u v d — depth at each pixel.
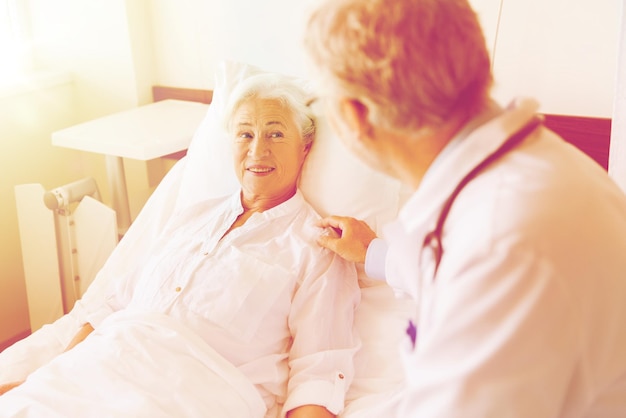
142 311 1.35
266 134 1.44
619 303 0.61
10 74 2.33
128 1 2.20
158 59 2.34
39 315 2.07
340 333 1.37
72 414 1.15
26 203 1.93
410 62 0.59
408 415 0.64
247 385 1.23
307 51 0.66
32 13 2.38
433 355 0.61
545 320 0.56
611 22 1.53
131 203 2.47
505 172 0.61
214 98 1.73
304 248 1.41
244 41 2.14
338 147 1.54
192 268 1.39
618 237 0.62
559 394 0.59
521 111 0.62
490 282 0.57
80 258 1.95
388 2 0.61
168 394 1.18
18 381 1.41
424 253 0.67
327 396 1.24
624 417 0.67
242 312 1.33
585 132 1.61
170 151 1.89
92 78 2.38
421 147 0.66
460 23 0.61
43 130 2.35
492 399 0.58
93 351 1.26
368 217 1.52
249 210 1.51
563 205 0.59
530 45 1.64
